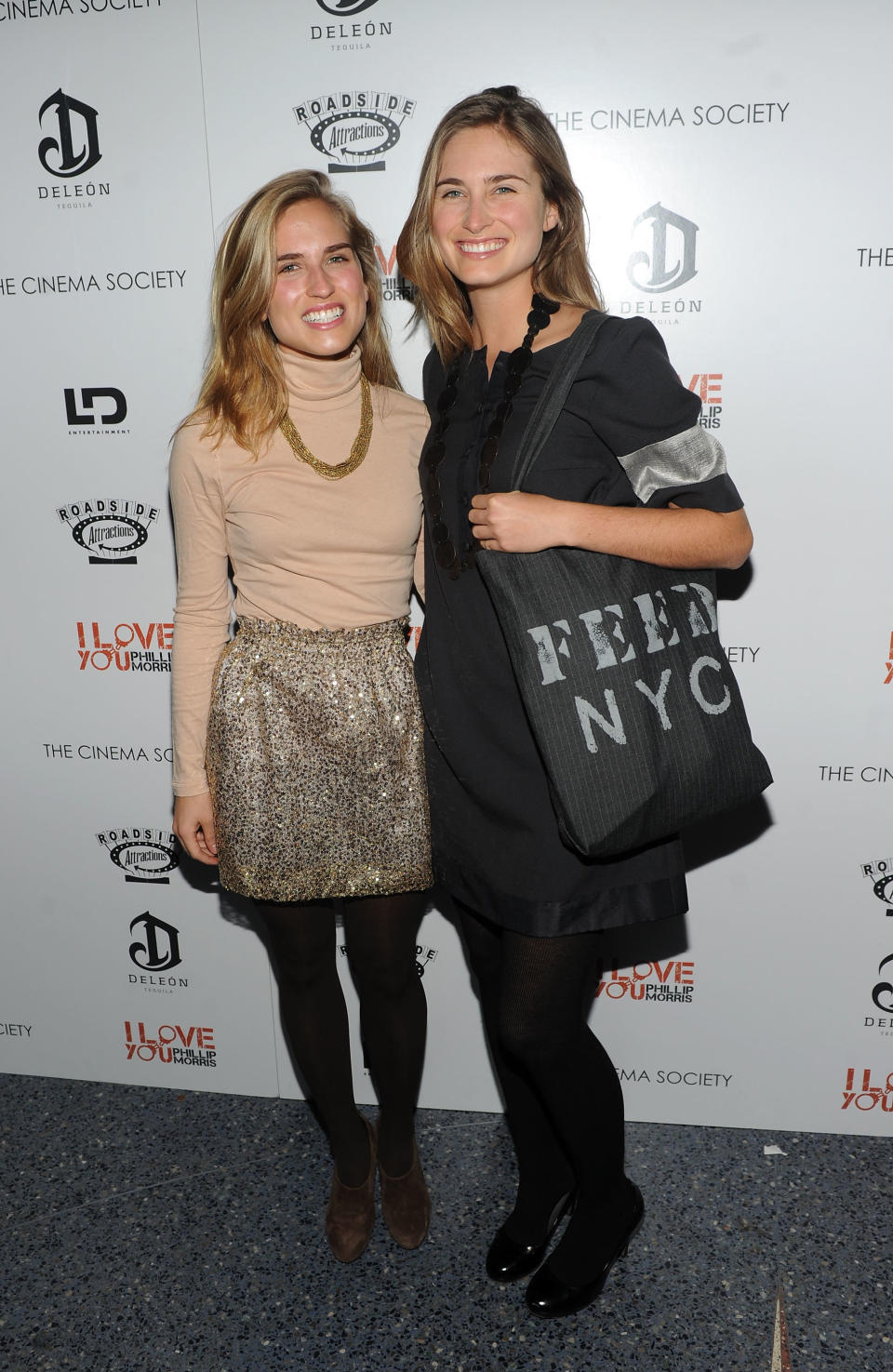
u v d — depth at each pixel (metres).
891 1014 1.69
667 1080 1.79
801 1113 1.76
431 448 1.28
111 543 1.66
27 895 1.86
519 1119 1.41
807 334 1.44
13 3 1.45
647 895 1.24
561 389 1.12
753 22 1.34
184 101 1.46
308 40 1.42
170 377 1.57
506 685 1.21
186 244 1.51
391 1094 1.51
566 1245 1.41
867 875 1.64
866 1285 1.43
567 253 1.25
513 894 1.23
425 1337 1.37
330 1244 1.51
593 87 1.39
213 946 1.83
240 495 1.26
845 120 1.36
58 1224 1.58
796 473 1.49
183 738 1.34
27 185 1.52
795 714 1.59
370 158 1.45
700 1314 1.39
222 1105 1.86
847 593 1.53
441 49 1.40
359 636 1.30
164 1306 1.43
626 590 1.13
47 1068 1.95
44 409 1.61
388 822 1.31
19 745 1.78
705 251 1.43
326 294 1.21
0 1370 1.33
